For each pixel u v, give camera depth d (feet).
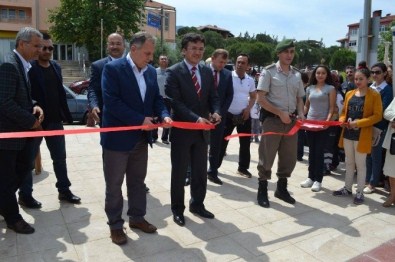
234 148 25.75
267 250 10.64
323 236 11.65
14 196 11.18
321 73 16.75
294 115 14.29
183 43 12.01
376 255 10.51
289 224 12.54
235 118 17.47
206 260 9.98
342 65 148.97
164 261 9.86
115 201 10.68
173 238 11.23
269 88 13.96
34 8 105.81
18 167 11.64
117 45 13.32
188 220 12.61
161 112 11.19
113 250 10.38
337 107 17.62
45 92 12.91
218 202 14.53
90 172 18.24
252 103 17.95
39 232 11.42
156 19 55.52
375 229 12.28
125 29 89.97
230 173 19.01
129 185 11.42
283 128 13.97
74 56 106.73
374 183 16.15
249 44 156.25
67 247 10.52
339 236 11.68
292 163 14.57
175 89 11.92
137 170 11.20
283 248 10.79
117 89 10.28
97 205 13.79
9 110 10.27
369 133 14.51
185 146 12.01
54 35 90.99
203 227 12.08
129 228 11.80
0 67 10.32
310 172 17.02
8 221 11.29
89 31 87.30
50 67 13.30
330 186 17.17
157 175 18.01
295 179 18.25
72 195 14.05
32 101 11.72
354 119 14.74
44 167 18.97
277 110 13.55
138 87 10.52
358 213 13.70
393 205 14.55
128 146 10.37
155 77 11.23
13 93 10.42
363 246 11.05
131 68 10.48
